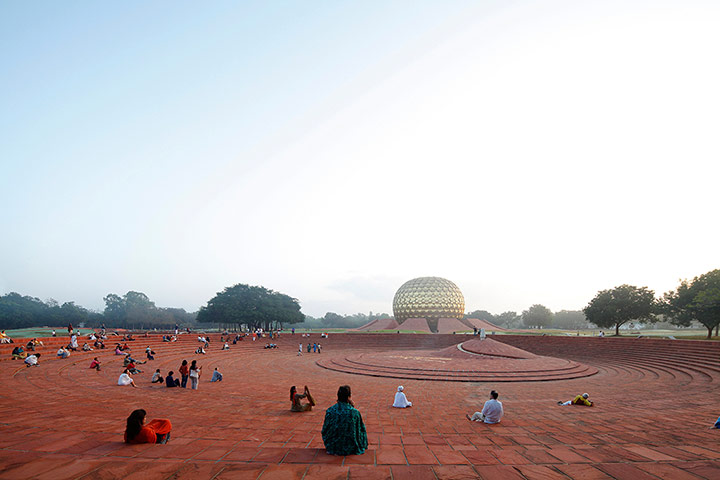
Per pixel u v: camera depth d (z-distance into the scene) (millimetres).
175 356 41031
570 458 7348
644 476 6191
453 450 7883
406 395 21828
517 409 16672
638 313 61438
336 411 7383
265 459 6801
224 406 14992
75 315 120938
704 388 24016
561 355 49594
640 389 24375
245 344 57469
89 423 9750
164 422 8297
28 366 24844
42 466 5730
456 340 60500
